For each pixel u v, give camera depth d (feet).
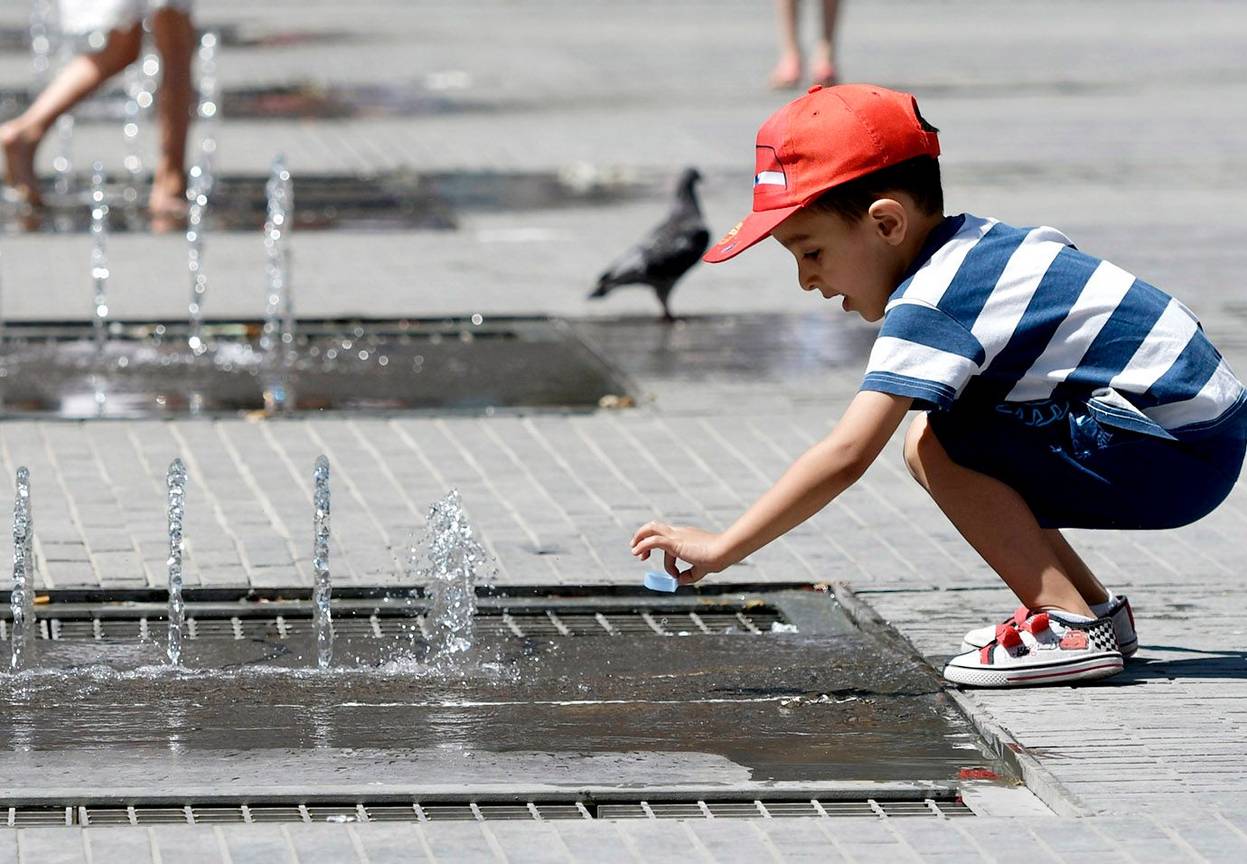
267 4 198.49
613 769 29.55
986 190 91.56
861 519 44.21
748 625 37.60
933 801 28.76
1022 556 33.19
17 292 68.44
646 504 45.14
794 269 76.54
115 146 104.17
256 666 34.47
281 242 78.48
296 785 28.60
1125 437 31.86
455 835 26.78
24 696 32.60
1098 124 114.11
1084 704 32.27
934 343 30.94
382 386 56.75
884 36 166.20
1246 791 28.55
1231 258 76.02
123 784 28.63
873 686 33.60
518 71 139.64
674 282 65.62
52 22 166.09
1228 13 191.31
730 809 28.32
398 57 148.87
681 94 126.62
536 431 51.80
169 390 55.72
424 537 42.04
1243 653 35.12
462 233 81.82
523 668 34.53
